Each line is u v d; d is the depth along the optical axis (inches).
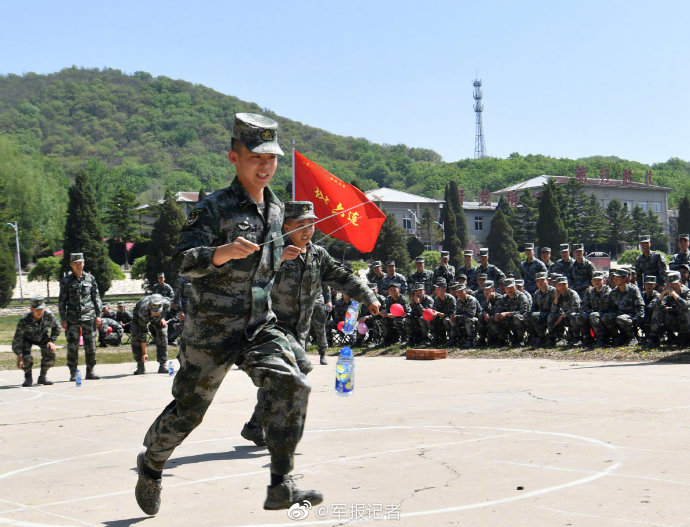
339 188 478.3
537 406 324.2
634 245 4082.2
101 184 7066.9
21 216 3390.7
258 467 230.5
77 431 322.7
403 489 192.4
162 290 946.7
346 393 241.8
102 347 946.7
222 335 163.5
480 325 691.4
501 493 184.7
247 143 164.1
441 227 3604.8
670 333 548.1
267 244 167.2
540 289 645.3
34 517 183.2
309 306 238.2
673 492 179.5
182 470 228.5
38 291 2866.6
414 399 367.6
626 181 4817.9
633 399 329.4
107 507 190.9
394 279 821.2
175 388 168.2
